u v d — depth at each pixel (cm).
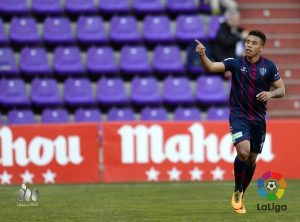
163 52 5731
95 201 3384
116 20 5922
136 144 4397
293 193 3709
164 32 5922
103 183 4347
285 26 6297
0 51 5669
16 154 4362
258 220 2597
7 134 4356
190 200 3406
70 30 5888
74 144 4372
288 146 4475
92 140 4378
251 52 2717
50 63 5753
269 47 6184
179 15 6175
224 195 3631
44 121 5153
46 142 4366
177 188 4009
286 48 6200
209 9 6194
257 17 6325
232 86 2766
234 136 2716
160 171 4409
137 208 3066
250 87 2728
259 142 2806
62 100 5466
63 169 4369
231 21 5356
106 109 5497
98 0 6125
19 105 5434
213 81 5556
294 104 5834
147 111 5222
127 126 4400
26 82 5688
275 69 2748
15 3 6066
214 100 5506
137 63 5691
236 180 2786
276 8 6353
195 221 2575
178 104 5506
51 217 2752
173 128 4416
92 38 5866
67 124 4378
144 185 4194
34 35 5862
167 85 5522
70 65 5659
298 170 4481
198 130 4425
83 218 2708
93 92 5559
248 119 2742
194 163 4422
